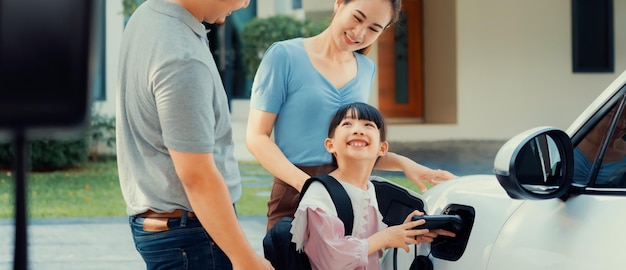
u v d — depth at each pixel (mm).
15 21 607
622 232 1771
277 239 2441
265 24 14250
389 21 2906
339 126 2529
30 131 620
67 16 614
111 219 8648
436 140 16094
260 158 2906
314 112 2918
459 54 16156
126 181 2357
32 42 609
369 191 2512
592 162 1970
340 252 2311
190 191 2125
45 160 12492
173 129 2090
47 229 8094
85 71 619
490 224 2205
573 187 1963
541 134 1825
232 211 2141
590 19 16078
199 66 2129
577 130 2064
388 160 3023
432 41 17000
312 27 14234
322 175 2459
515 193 1806
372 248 2312
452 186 2568
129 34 2295
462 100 16188
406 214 2559
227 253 2160
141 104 2217
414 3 17422
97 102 13938
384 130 2568
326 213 2361
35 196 10203
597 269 1775
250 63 14344
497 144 15406
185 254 2289
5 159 12203
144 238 2324
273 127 3021
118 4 14070
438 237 2406
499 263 2098
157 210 2283
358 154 2490
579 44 16125
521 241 2041
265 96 2924
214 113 2246
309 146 2928
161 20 2193
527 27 16125
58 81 614
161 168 2242
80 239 7590
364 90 3062
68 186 11055
